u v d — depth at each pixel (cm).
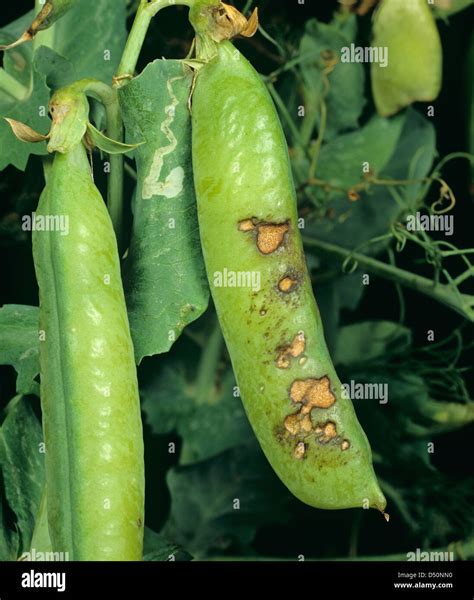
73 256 21
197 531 32
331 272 33
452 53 32
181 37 29
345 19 31
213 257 22
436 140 33
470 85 32
